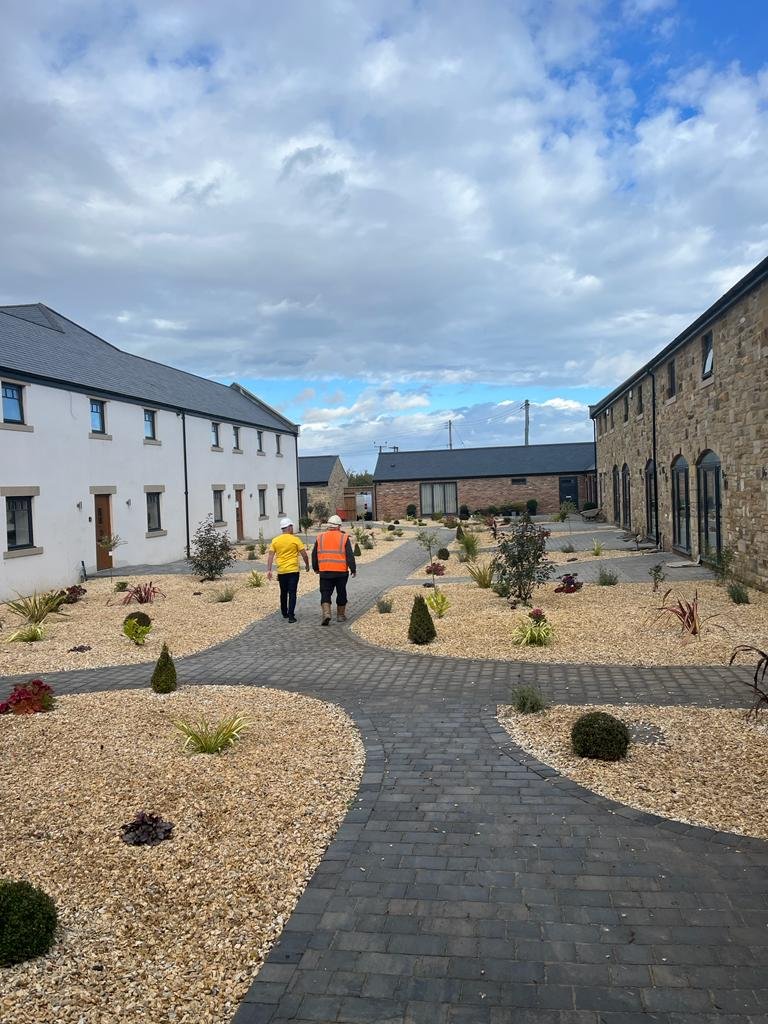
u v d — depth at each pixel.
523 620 11.29
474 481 47.88
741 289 13.16
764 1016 2.94
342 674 8.75
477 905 3.78
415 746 6.12
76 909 3.81
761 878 3.94
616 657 8.86
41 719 6.90
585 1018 2.96
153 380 26.17
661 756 5.62
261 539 29.25
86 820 4.79
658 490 21.55
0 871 4.20
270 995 3.15
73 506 18.77
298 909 3.78
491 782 5.33
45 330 22.30
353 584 17.22
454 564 20.84
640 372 22.59
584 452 48.97
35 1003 3.11
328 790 5.23
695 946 3.39
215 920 3.70
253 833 4.59
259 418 34.16
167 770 5.57
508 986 3.16
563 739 6.12
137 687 8.45
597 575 16.36
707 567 16.42
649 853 4.24
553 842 4.41
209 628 12.09
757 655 8.60
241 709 7.26
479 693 7.68
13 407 16.72
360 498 54.31
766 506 12.67
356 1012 3.04
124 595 16.11
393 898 3.86
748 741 5.84
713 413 15.59
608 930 3.53
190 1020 3.01
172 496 24.55
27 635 11.23
